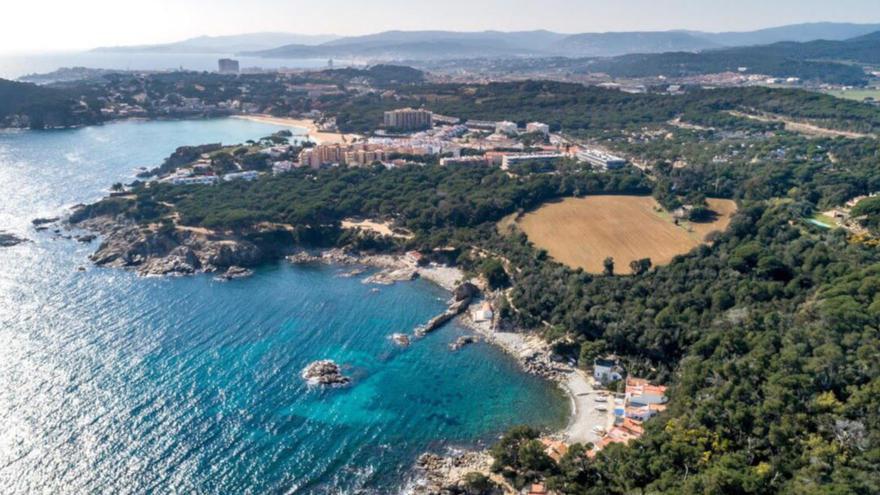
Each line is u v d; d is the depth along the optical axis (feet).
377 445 444.55
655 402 468.75
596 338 571.28
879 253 598.75
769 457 345.10
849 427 343.46
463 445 447.42
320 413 477.77
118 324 604.49
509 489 393.50
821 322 458.09
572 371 545.03
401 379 532.73
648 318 562.66
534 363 556.51
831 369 395.55
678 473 348.79
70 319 610.65
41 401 465.88
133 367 524.52
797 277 578.25
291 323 627.46
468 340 602.85
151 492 386.52
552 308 620.90
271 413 473.67
